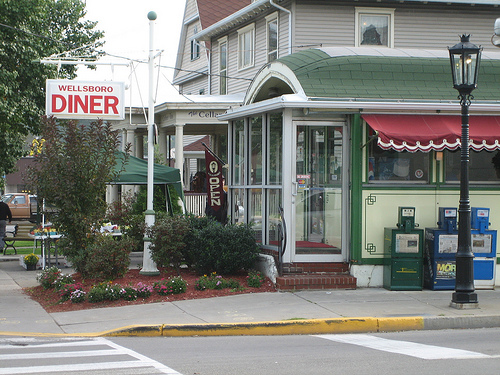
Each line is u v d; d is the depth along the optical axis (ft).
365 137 41.29
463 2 81.20
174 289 39.06
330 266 41.52
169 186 68.74
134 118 82.12
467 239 35.35
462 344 28.19
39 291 42.75
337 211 41.81
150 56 44.70
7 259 62.64
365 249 41.39
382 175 41.98
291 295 38.60
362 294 39.11
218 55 101.86
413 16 81.56
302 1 78.48
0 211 66.39
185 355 26.04
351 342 28.91
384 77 43.19
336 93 41.11
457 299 35.04
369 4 80.07
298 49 78.38
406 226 40.22
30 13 64.85
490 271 41.73
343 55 44.78
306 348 27.43
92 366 23.99
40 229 51.72
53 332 31.48
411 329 32.14
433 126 40.19
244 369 23.31
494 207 43.29
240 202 48.29
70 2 84.07
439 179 42.47
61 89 46.93
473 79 35.19
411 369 23.09
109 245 41.88
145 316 34.06
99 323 33.14
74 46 83.61
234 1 108.99
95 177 42.57
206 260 42.63
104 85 47.47
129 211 48.08
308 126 41.29
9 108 63.00
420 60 44.98
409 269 40.42
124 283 41.42
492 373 22.44
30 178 42.55
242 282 41.52
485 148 39.32
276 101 40.50
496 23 50.96
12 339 30.01
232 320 32.37
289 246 40.98
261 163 44.42
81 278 43.39
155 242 43.24
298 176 41.11
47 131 42.65
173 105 75.10
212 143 92.84
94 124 43.55
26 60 65.21
